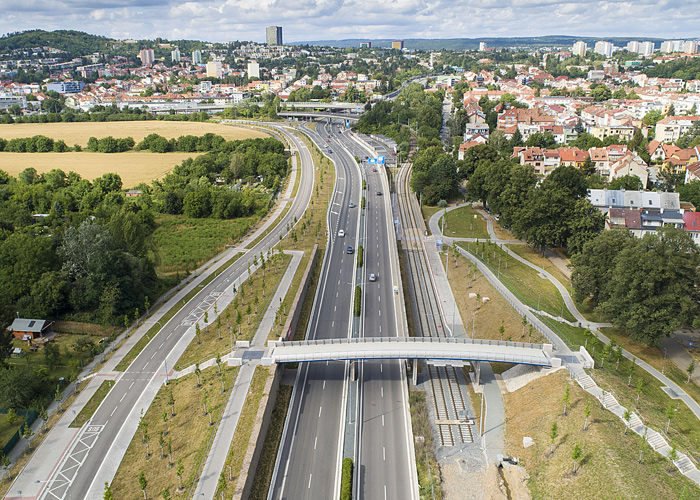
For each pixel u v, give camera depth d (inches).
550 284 6190.9
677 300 4498.0
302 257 6771.7
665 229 4744.1
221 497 3134.8
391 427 3855.8
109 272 5324.8
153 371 4426.7
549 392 4010.8
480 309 5585.6
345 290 5880.9
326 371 4493.1
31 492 3262.8
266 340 4660.4
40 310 5049.2
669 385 4325.8
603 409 3737.7
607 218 7032.5
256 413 3767.2
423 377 4478.3
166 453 3538.4
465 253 7071.9
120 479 3351.4
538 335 4741.6
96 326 5113.2
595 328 5128.0
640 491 3070.9
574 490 3206.2
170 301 5669.3
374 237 7554.1
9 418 3747.5
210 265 6658.5
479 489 3380.9
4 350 4702.3
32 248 5369.1
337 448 3627.0
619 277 4643.2
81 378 4360.2
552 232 6579.7
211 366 4370.1
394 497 3250.5
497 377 4547.2
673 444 3257.9
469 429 3905.0
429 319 5438.0
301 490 3287.4
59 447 3629.4
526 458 3587.6
